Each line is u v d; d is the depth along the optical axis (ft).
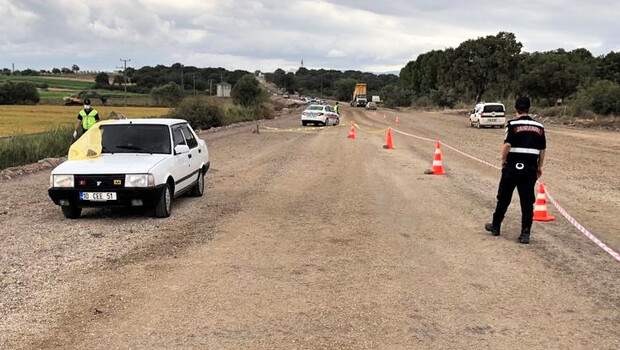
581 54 347.56
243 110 163.12
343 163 60.23
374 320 17.42
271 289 20.12
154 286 20.30
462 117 218.79
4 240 26.84
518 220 32.53
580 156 71.26
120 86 474.49
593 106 155.02
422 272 22.39
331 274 21.94
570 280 21.58
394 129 129.59
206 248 25.54
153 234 28.19
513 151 27.20
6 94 281.95
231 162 60.75
